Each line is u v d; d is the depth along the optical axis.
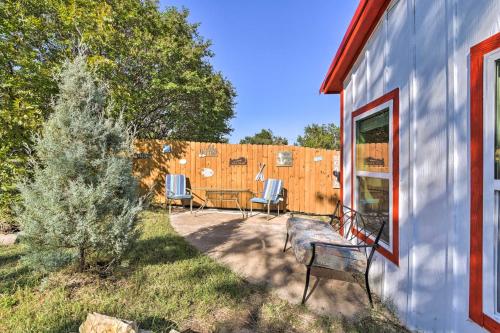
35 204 2.41
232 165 7.27
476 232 1.60
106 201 2.59
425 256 2.07
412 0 2.28
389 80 2.67
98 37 6.04
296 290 2.71
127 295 2.39
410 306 2.22
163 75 8.27
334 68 3.95
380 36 2.87
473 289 1.62
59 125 2.51
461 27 1.75
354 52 3.52
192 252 3.66
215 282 2.73
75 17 5.80
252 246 4.04
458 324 1.74
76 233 2.43
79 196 2.42
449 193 1.83
